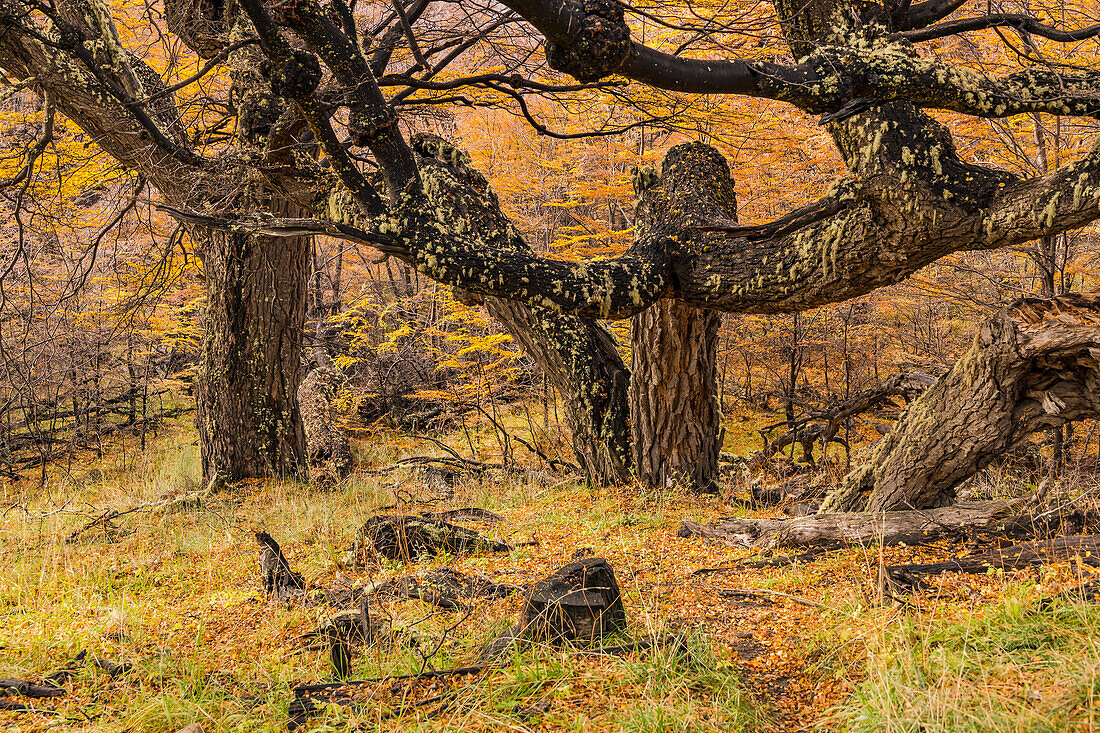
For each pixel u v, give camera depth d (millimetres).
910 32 3979
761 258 4547
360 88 3340
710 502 6984
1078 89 3156
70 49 5832
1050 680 2477
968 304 9203
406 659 3441
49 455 12805
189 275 13023
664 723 2594
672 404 7340
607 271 4391
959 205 3779
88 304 12625
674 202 5777
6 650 3953
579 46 2324
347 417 14656
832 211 4023
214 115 9289
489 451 12219
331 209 6121
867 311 10961
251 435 9477
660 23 4789
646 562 4938
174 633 4168
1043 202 3529
